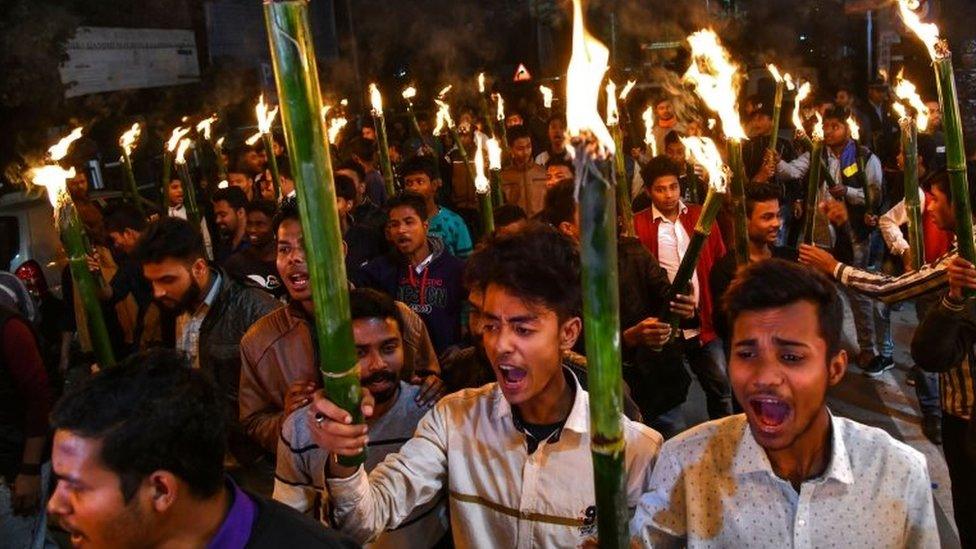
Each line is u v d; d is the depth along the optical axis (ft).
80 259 6.70
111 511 4.72
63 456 4.71
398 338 8.45
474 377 9.05
